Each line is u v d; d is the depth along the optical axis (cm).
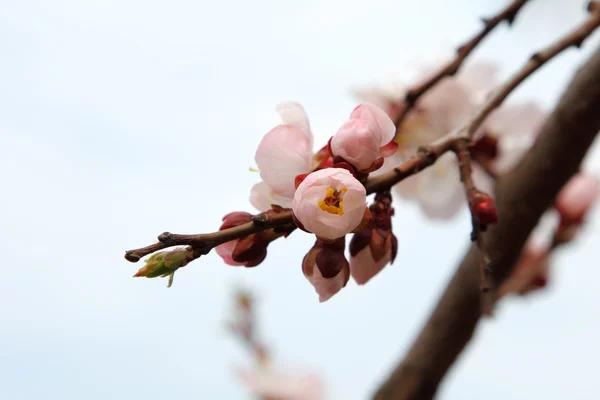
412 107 46
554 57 43
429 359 48
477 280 47
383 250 39
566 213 54
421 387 48
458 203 49
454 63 46
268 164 39
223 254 39
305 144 39
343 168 38
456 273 48
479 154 48
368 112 38
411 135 48
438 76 46
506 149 49
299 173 39
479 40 46
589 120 47
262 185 39
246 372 65
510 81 42
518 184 47
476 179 49
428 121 48
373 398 48
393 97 48
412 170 39
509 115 49
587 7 44
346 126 38
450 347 48
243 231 38
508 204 48
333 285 38
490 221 39
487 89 48
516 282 54
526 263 55
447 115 48
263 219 38
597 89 46
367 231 39
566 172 47
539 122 49
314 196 37
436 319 48
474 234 39
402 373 48
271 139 39
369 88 48
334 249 38
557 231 54
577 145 47
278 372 65
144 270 37
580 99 47
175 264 37
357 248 39
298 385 65
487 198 39
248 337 64
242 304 64
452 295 48
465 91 48
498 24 46
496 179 48
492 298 47
